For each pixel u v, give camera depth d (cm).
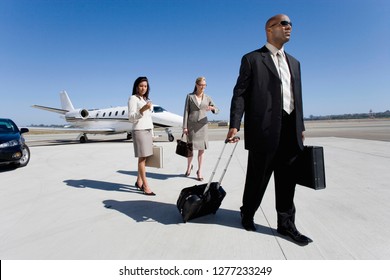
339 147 861
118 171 551
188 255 197
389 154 680
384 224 244
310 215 269
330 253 195
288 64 213
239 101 212
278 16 201
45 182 451
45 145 1350
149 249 207
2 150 535
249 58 208
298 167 218
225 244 213
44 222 267
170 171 540
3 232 244
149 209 304
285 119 212
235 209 300
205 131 452
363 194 338
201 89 436
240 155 769
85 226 255
